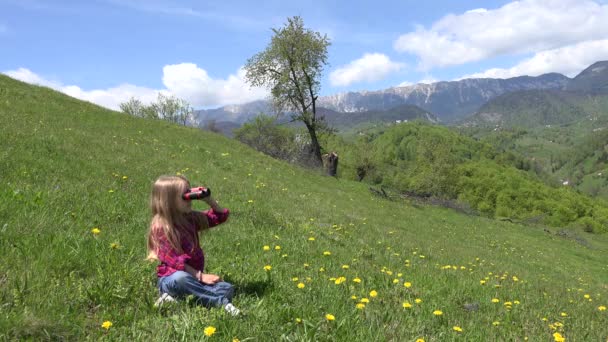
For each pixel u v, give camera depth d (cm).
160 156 2161
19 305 409
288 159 5334
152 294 496
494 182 14962
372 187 4322
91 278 518
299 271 752
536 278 1745
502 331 590
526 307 805
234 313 450
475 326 578
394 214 3194
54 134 1812
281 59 5100
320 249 1016
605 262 3931
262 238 980
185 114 7262
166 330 400
